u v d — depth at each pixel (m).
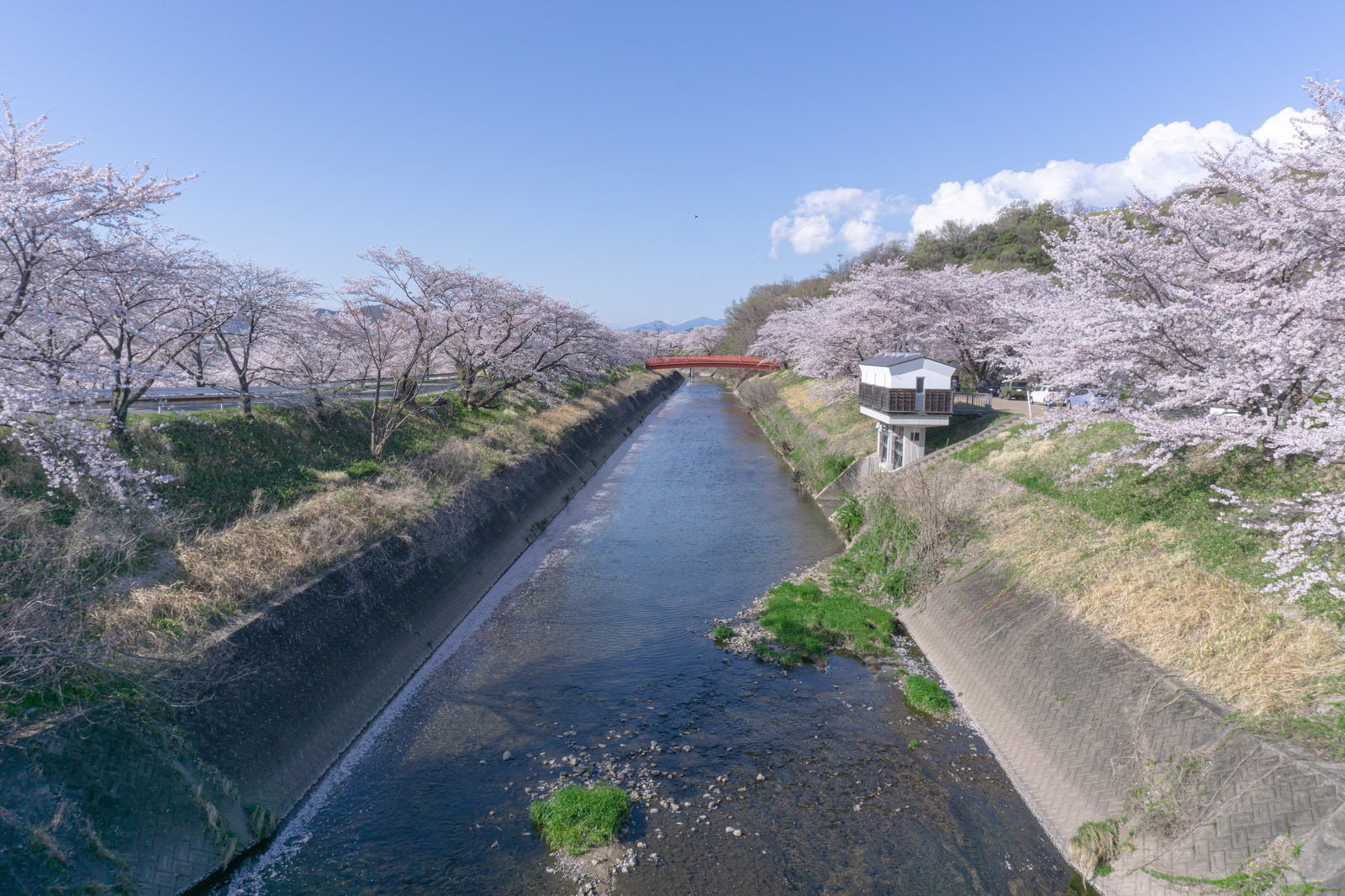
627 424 56.00
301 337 21.72
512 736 13.31
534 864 10.00
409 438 26.45
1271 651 9.86
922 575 18.86
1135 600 12.33
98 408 16.73
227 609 12.59
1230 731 8.99
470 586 20.28
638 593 20.69
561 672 15.83
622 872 9.82
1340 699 8.66
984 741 12.88
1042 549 15.91
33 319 11.95
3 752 8.41
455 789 11.73
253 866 9.91
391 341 25.78
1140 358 14.84
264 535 15.27
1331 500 10.27
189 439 18.00
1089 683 11.52
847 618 17.95
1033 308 22.38
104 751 9.21
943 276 36.66
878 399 27.33
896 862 9.96
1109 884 9.09
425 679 15.57
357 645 14.66
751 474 38.34
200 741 10.34
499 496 25.52
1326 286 11.30
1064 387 15.35
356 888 9.55
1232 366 13.13
